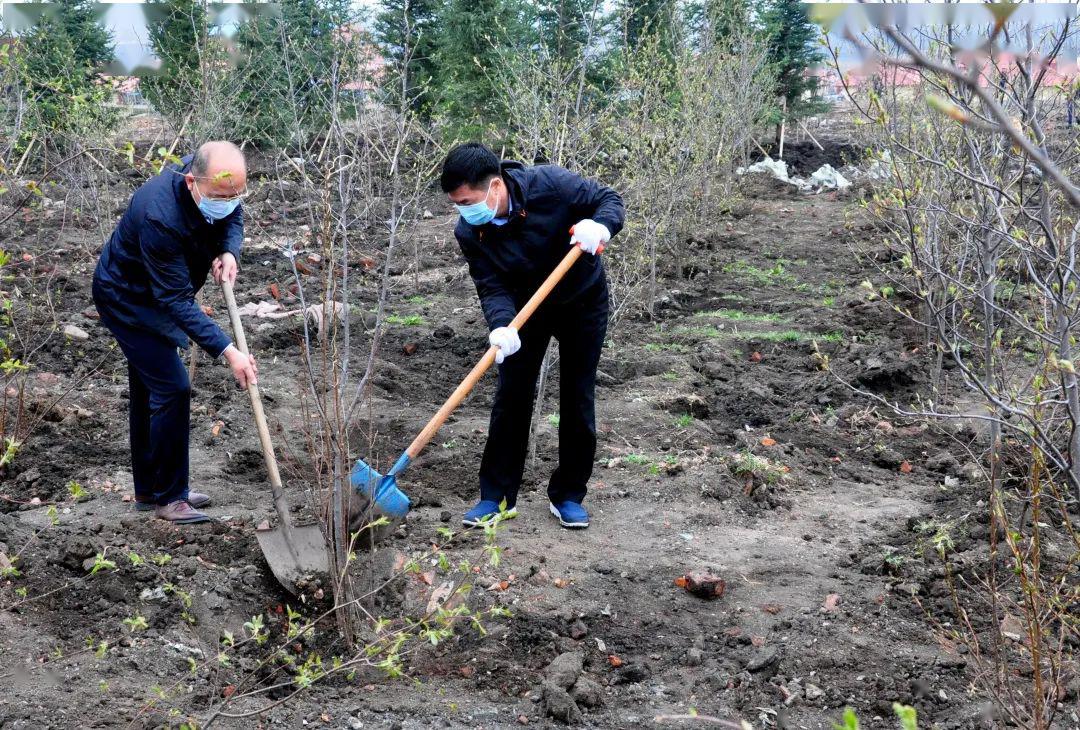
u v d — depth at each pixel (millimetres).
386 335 8016
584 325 4582
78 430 5762
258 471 5508
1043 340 3496
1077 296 3463
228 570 4137
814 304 9047
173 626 3777
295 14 9570
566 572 4363
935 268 4363
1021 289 7207
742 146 13617
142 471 4688
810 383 7082
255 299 8703
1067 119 4246
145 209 4141
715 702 3555
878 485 5621
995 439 4363
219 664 3549
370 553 4039
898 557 4547
